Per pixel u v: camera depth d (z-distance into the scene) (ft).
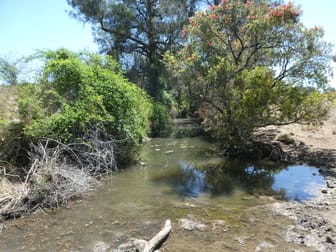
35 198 20.21
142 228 17.56
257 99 31.89
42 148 23.48
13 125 25.08
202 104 37.86
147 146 43.68
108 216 19.24
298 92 33.50
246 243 15.57
